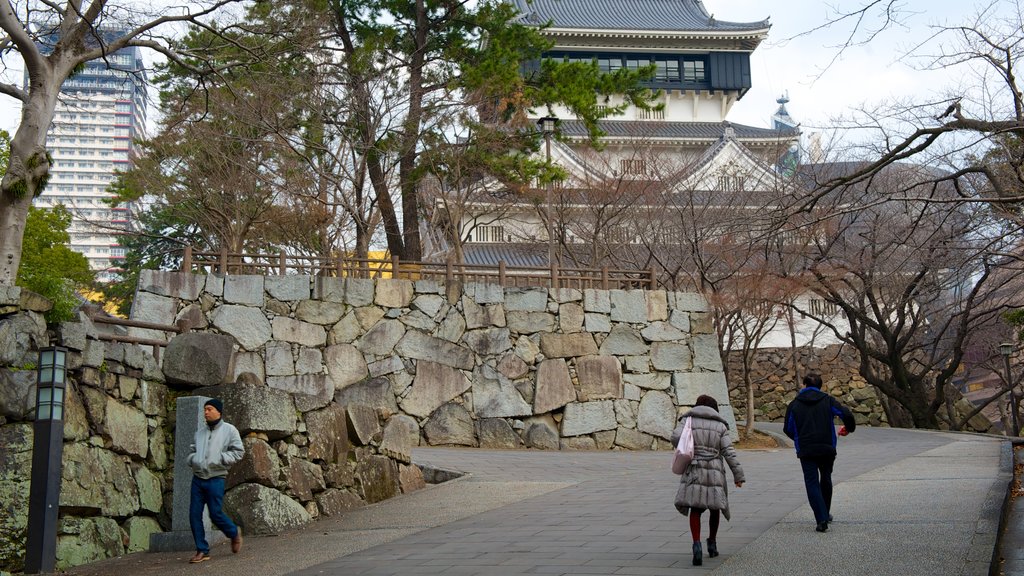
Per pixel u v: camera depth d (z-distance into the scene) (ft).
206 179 79.51
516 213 116.67
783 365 110.93
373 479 42.83
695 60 169.17
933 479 39.40
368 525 35.83
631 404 70.54
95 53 43.98
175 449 34.30
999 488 35.04
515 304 70.64
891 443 67.77
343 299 67.15
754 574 22.85
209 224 88.43
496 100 81.05
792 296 89.35
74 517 30.86
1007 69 36.50
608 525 32.04
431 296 69.10
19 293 30.78
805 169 92.58
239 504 34.68
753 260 90.27
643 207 98.27
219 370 38.17
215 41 57.88
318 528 35.73
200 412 34.24
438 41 85.05
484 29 85.40
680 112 168.04
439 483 48.85
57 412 28.17
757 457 59.62
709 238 90.48
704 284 86.89
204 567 28.89
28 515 27.43
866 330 113.60
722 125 161.27
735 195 94.99
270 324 65.05
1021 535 27.81
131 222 108.37
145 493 35.22
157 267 113.29
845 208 34.88
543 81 85.71
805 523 29.91
